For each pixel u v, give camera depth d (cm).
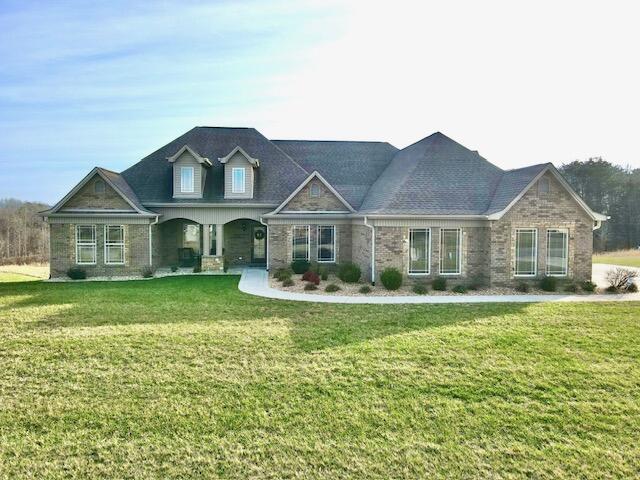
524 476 562
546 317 1350
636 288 1897
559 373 884
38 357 949
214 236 2736
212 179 2694
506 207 1930
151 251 2402
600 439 649
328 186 2417
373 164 2884
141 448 618
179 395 779
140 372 877
